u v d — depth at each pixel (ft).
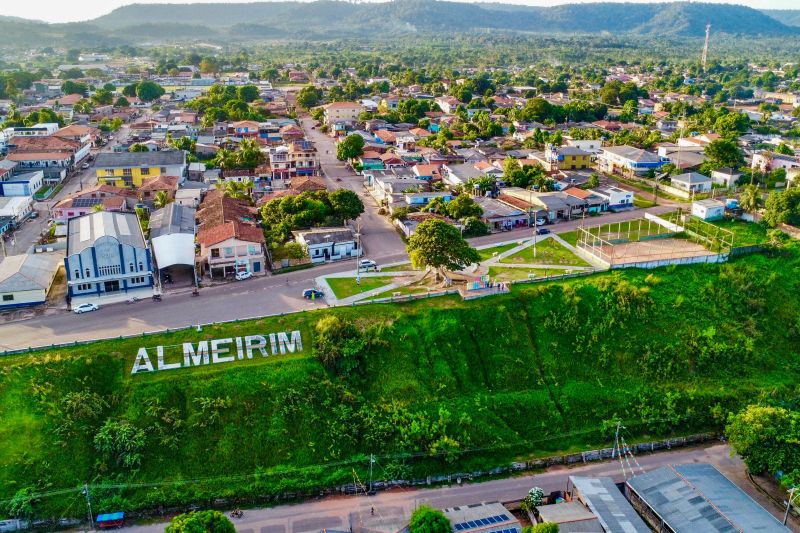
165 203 611.47
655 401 370.73
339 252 508.12
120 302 425.69
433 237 421.59
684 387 379.76
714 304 434.71
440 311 401.70
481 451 335.67
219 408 334.03
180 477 310.86
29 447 310.65
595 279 442.50
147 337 371.15
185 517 259.60
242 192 654.94
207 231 506.89
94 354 352.90
